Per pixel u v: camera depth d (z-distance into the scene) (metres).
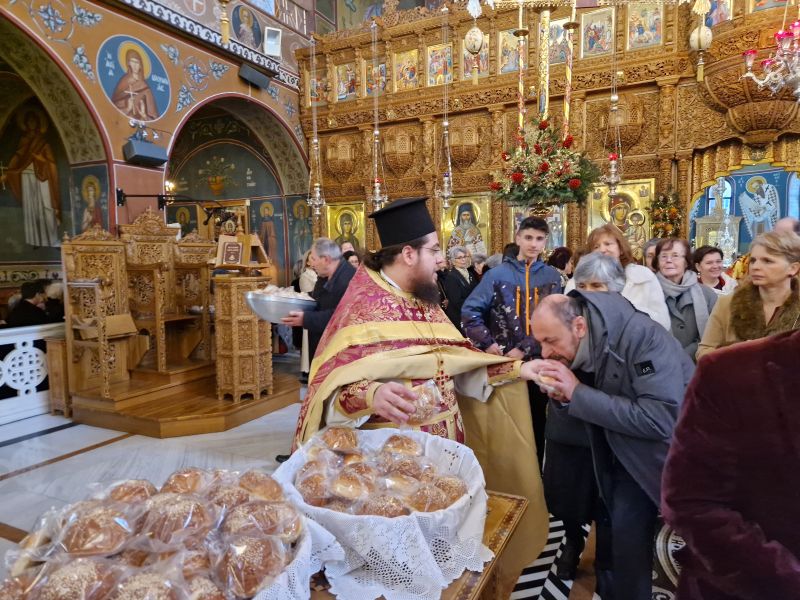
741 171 7.10
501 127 8.22
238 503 0.94
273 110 9.09
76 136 6.40
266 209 10.29
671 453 0.75
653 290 2.32
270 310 2.79
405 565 0.93
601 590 1.97
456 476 1.15
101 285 4.17
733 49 6.41
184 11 7.23
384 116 9.05
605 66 7.49
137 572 0.74
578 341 1.54
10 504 2.90
